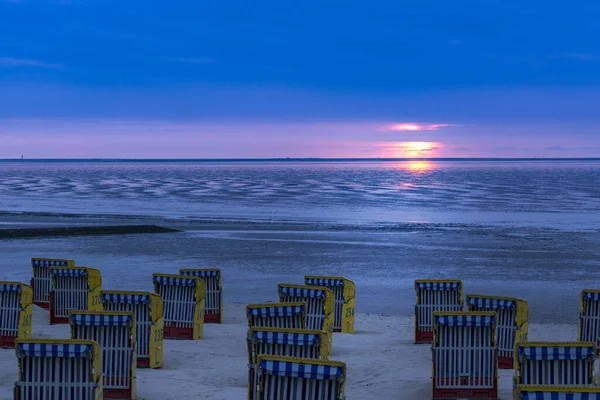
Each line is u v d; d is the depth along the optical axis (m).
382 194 101.81
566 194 100.06
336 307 20.62
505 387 13.88
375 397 13.44
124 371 12.75
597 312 18.22
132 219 61.53
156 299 15.45
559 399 8.66
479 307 16.08
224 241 45.44
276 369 9.46
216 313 22.36
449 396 12.89
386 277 32.22
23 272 33.06
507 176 186.25
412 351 17.70
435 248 42.22
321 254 39.41
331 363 9.31
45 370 10.84
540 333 20.75
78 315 12.73
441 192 107.06
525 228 54.25
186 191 109.81
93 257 38.25
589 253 40.22
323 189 116.75
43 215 65.44
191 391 13.44
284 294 17.83
